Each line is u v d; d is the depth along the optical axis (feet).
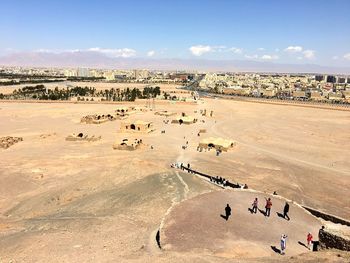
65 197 174.40
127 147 291.58
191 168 237.66
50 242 104.06
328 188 209.36
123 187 170.60
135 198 149.59
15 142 314.96
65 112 521.24
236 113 566.36
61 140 328.49
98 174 203.92
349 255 75.82
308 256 77.92
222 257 83.25
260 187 203.92
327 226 90.17
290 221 116.78
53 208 158.61
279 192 196.95
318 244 88.89
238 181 213.25
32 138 335.47
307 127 445.37
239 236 100.89
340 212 169.37
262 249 93.20
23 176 214.69
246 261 77.46
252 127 431.84
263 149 309.83
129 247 95.61
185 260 79.20
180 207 120.88
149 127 390.83
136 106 608.60
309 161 273.33
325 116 558.56
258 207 126.21
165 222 107.96
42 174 221.05
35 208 161.99
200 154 283.59
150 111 556.92
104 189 179.22
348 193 201.67
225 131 396.98
